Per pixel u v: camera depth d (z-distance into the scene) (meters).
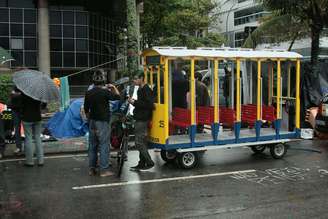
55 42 25.25
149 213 6.70
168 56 9.12
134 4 13.53
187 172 9.23
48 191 7.90
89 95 8.92
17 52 24.86
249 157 10.72
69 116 13.11
